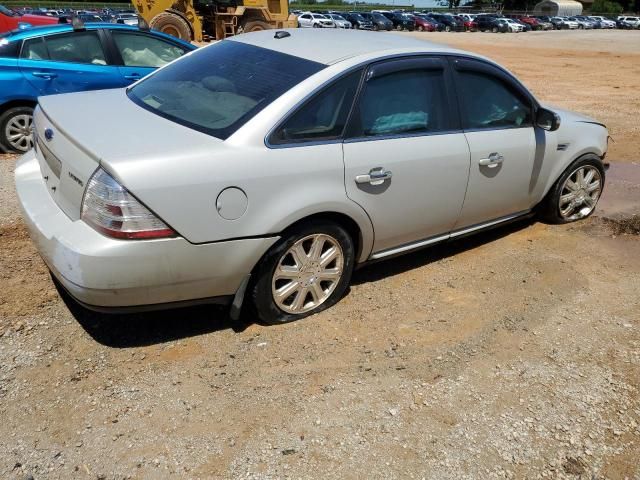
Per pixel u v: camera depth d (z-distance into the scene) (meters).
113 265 2.81
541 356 3.42
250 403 2.89
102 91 4.14
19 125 6.70
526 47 33.94
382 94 3.64
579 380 3.22
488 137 4.22
